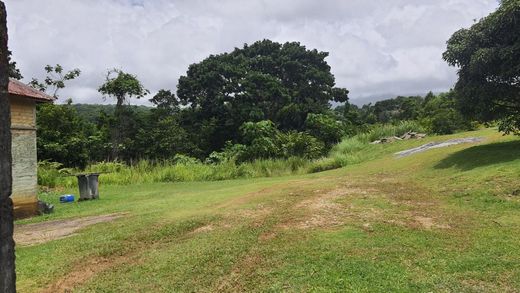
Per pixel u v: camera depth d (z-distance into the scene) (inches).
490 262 181.3
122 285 187.0
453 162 411.2
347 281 171.9
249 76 1192.8
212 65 1251.2
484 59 369.1
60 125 930.1
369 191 354.6
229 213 300.4
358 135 858.1
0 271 83.7
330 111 1233.4
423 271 177.0
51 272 207.2
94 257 226.8
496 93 389.4
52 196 526.3
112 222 305.1
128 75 1129.4
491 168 340.5
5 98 85.8
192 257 212.1
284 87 1240.8
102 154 1074.1
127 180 666.8
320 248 209.3
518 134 424.8
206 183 592.7
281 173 661.9
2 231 84.3
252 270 191.0
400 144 696.4
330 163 658.8
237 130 1162.6
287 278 179.2
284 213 287.1
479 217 251.0
